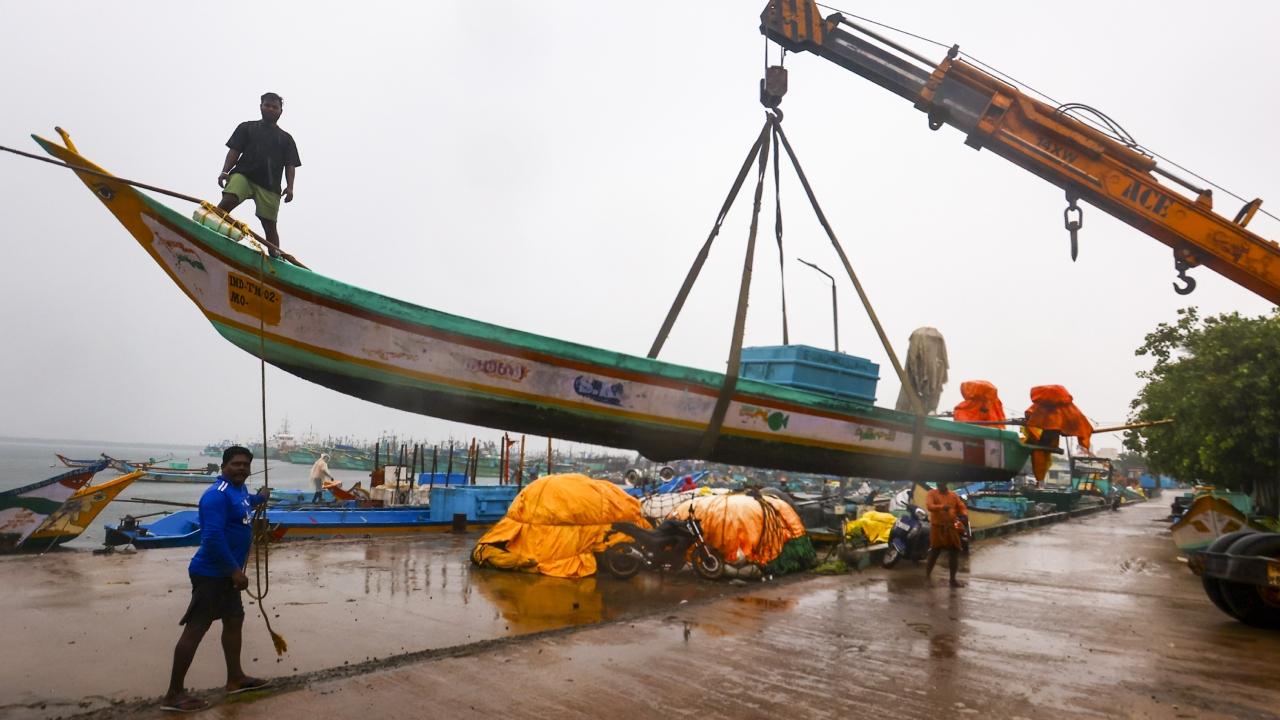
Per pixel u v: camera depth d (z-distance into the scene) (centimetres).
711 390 1109
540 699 494
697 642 654
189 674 569
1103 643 678
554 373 1025
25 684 542
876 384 1366
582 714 467
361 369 948
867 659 610
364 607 823
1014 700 509
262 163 905
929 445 1330
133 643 651
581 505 1103
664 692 513
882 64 1109
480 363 990
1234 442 1975
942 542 1030
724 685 532
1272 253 945
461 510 1702
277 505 1886
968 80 1063
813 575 1110
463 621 764
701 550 1056
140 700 497
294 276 898
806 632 704
